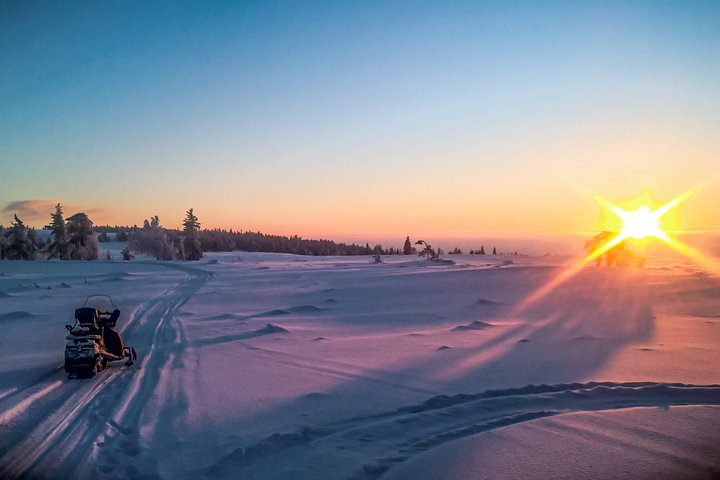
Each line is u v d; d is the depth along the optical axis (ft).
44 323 63.26
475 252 414.62
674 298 86.53
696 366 35.09
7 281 144.56
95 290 115.65
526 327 56.59
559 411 24.63
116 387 30.99
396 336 50.65
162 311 76.59
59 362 39.47
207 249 484.33
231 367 36.58
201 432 22.29
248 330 56.03
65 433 22.44
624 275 125.80
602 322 60.64
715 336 49.65
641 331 53.11
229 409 25.77
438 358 38.63
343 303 86.07
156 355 42.27
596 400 26.66
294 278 148.46
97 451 20.24
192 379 32.83
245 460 19.10
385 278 131.75
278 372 34.53
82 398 28.43
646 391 27.96
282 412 25.13
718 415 23.07
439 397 26.99
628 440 19.97
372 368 35.24
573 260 240.32
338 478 17.19
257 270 193.47
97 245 303.27
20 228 283.18
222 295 102.73
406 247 426.92
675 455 18.43
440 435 21.38
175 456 19.54
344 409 25.55
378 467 18.06
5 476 17.80
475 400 27.04
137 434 22.13
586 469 17.29
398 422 23.31
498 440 20.04
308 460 18.83
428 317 67.21
